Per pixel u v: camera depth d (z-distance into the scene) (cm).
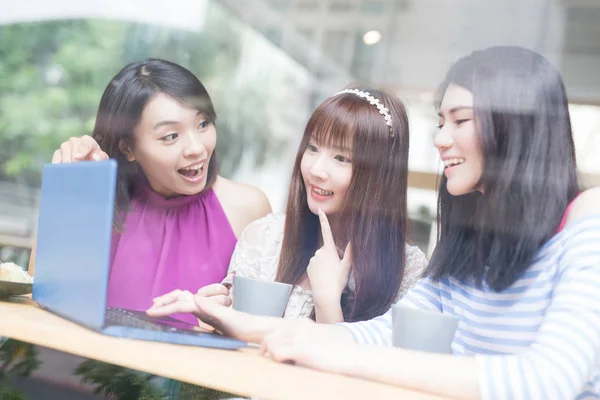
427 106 124
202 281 136
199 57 152
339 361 71
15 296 104
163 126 137
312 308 125
